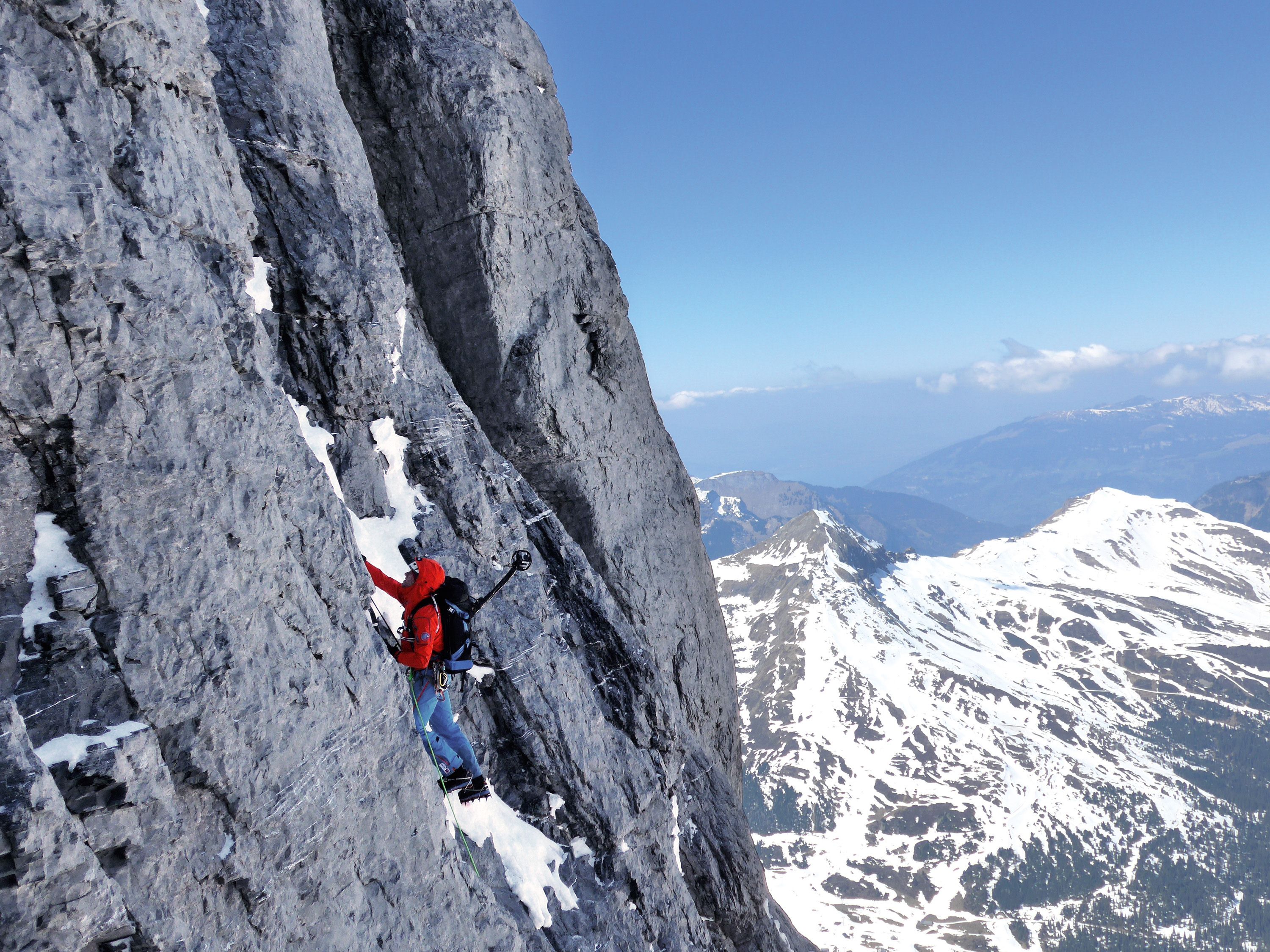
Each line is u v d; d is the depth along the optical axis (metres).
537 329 13.01
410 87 11.63
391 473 9.36
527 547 10.95
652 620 15.38
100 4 5.43
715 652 17.70
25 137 4.78
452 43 12.04
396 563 8.84
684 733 14.02
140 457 5.30
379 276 9.36
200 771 5.32
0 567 4.72
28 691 4.65
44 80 5.15
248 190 8.13
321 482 6.92
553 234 13.47
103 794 4.74
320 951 6.03
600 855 10.09
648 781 11.18
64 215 4.88
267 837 5.70
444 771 8.16
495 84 12.11
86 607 4.96
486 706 9.51
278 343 8.45
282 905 5.76
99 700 4.89
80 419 5.01
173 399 5.54
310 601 6.50
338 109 9.41
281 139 8.58
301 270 8.51
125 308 5.24
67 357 4.95
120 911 4.51
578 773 9.99
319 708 6.35
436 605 7.91
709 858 12.76
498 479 10.87
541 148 13.12
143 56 5.93
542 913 8.77
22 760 4.15
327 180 8.99
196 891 5.19
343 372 8.81
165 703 5.19
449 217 12.05
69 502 5.03
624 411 15.34
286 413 6.73
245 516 5.97
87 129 5.37
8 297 4.70
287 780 5.93
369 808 6.71
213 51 8.23
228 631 5.67
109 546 5.08
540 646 10.19
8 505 4.79
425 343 10.55
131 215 5.39
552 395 13.11
